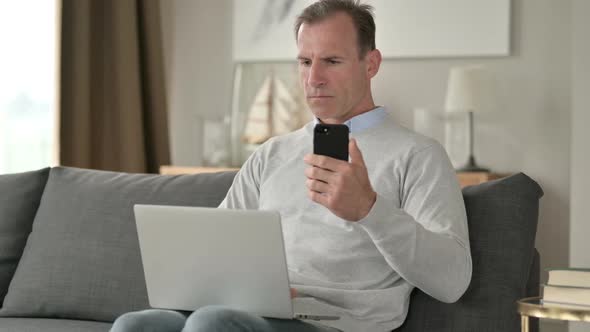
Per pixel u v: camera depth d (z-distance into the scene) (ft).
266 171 7.29
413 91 14.84
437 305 6.49
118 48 14.43
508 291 6.42
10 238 8.20
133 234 7.70
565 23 14.05
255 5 15.60
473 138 14.35
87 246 7.74
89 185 8.14
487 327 6.32
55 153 13.79
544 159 14.17
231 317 5.08
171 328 5.33
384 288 6.49
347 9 6.95
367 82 7.09
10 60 13.66
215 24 16.06
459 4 14.48
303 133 7.28
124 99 14.46
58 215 8.01
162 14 16.21
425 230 5.82
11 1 13.65
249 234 5.46
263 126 15.47
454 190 6.43
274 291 5.54
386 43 14.90
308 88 6.91
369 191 5.56
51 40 14.24
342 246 6.56
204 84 16.15
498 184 6.86
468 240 6.28
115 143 14.61
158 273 5.92
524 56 14.24
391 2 14.85
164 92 15.23
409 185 6.54
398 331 6.57
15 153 13.79
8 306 7.82
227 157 15.56
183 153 16.17
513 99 14.33
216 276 5.70
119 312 7.48
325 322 6.25
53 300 7.67
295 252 6.73
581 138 12.55
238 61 15.72
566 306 5.79
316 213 6.77
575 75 12.60
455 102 13.60
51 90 14.28
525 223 6.68
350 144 5.53
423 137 6.77
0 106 13.53
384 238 5.69
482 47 14.38
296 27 7.18
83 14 13.97
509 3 14.20
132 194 7.91
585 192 12.52
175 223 5.71
